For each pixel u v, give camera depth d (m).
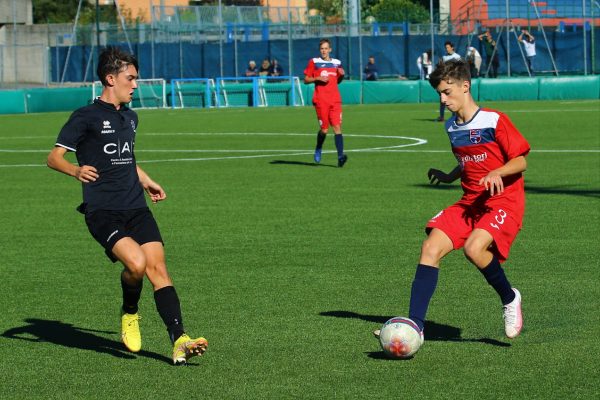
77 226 16.94
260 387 8.06
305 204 18.89
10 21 79.12
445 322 10.06
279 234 15.62
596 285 11.62
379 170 24.50
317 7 84.75
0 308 11.18
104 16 82.50
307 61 65.88
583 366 8.45
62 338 9.85
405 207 18.23
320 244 14.68
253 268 13.05
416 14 86.81
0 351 9.38
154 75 64.50
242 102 62.88
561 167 23.95
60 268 13.38
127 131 9.01
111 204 8.89
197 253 14.20
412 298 8.71
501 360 8.67
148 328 10.19
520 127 36.66
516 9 75.25
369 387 7.98
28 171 26.23
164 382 8.28
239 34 73.12
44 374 8.60
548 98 57.84
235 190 21.23
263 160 27.69
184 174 24.53
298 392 7.91
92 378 8.45
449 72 8.90
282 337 9.63
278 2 81.31
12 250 14.76
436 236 8.86
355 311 10.66
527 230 15.44
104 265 13.57
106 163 8.91
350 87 60.97
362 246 14.45
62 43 76.38
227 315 10.57
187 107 62.38
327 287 11.85
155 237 8.81
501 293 9.02
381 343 8.66
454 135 9.04
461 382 8.06
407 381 8.12
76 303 11.38
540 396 7.67
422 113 48.78
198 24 70.69
